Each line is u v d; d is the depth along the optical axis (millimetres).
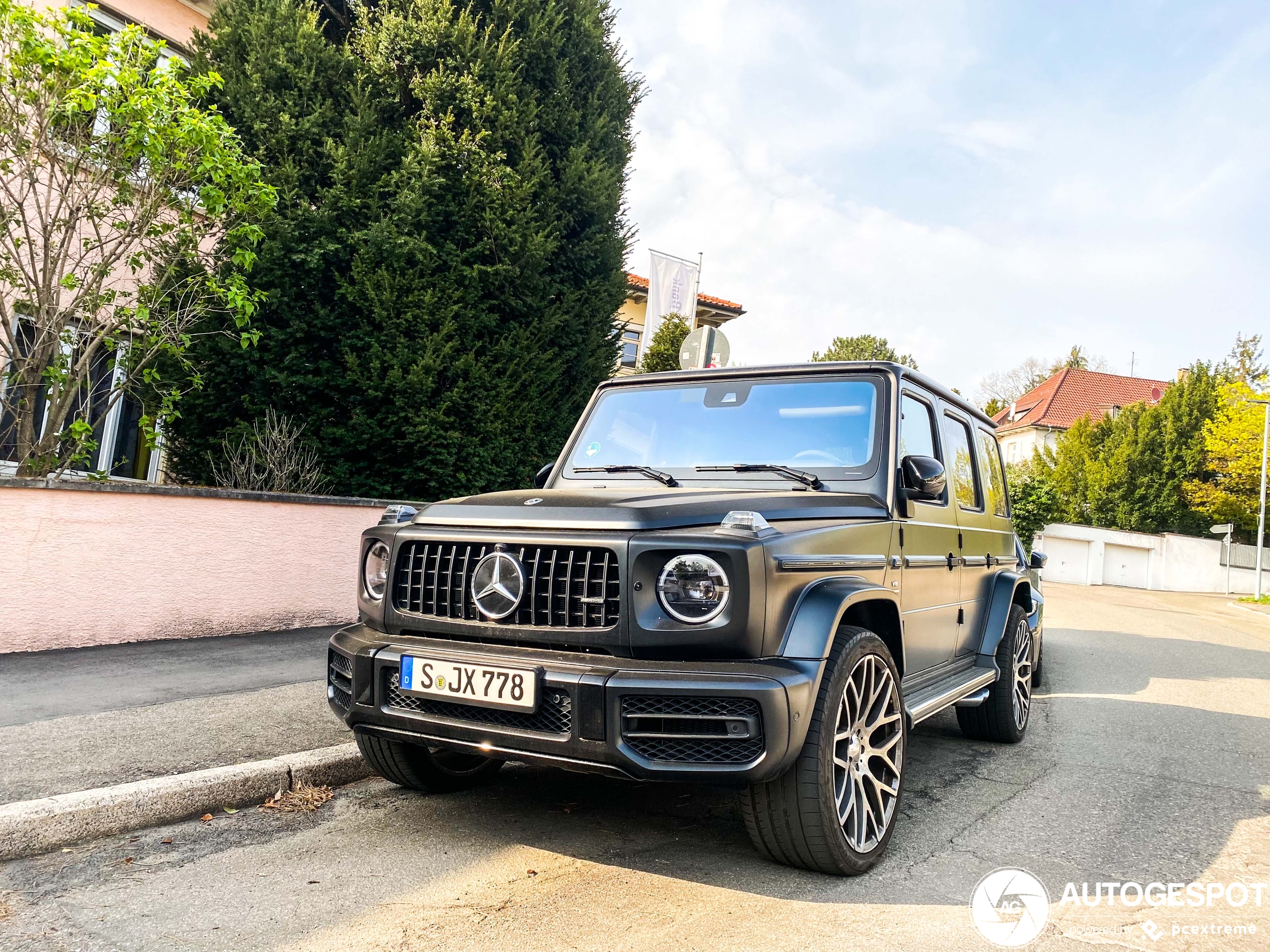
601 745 2639
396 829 3490
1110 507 44781
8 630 5910
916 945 2590
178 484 9023
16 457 8078
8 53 6246
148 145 6383
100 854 3146
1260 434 35250
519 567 2920
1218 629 17141
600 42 10422
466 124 9141
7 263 6758
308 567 7711
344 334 8453
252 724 4516
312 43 8688
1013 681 5363
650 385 4477
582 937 2570
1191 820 4012
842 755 3049
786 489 3674
